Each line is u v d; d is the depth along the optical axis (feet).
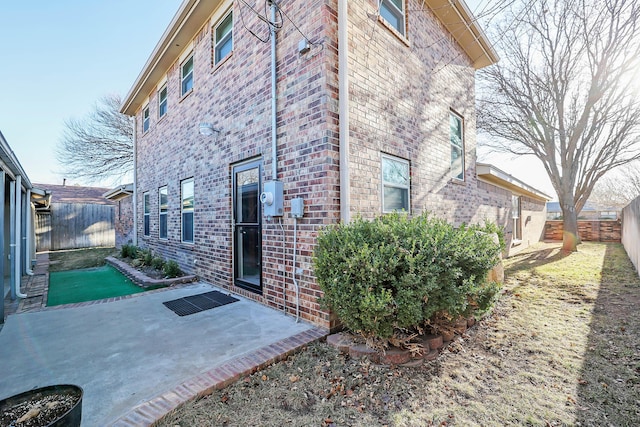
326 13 12.45
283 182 14.12
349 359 9.96
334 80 12.60
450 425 7.05
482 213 26.63
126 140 67.00
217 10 19.92
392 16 17.16
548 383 8.68
